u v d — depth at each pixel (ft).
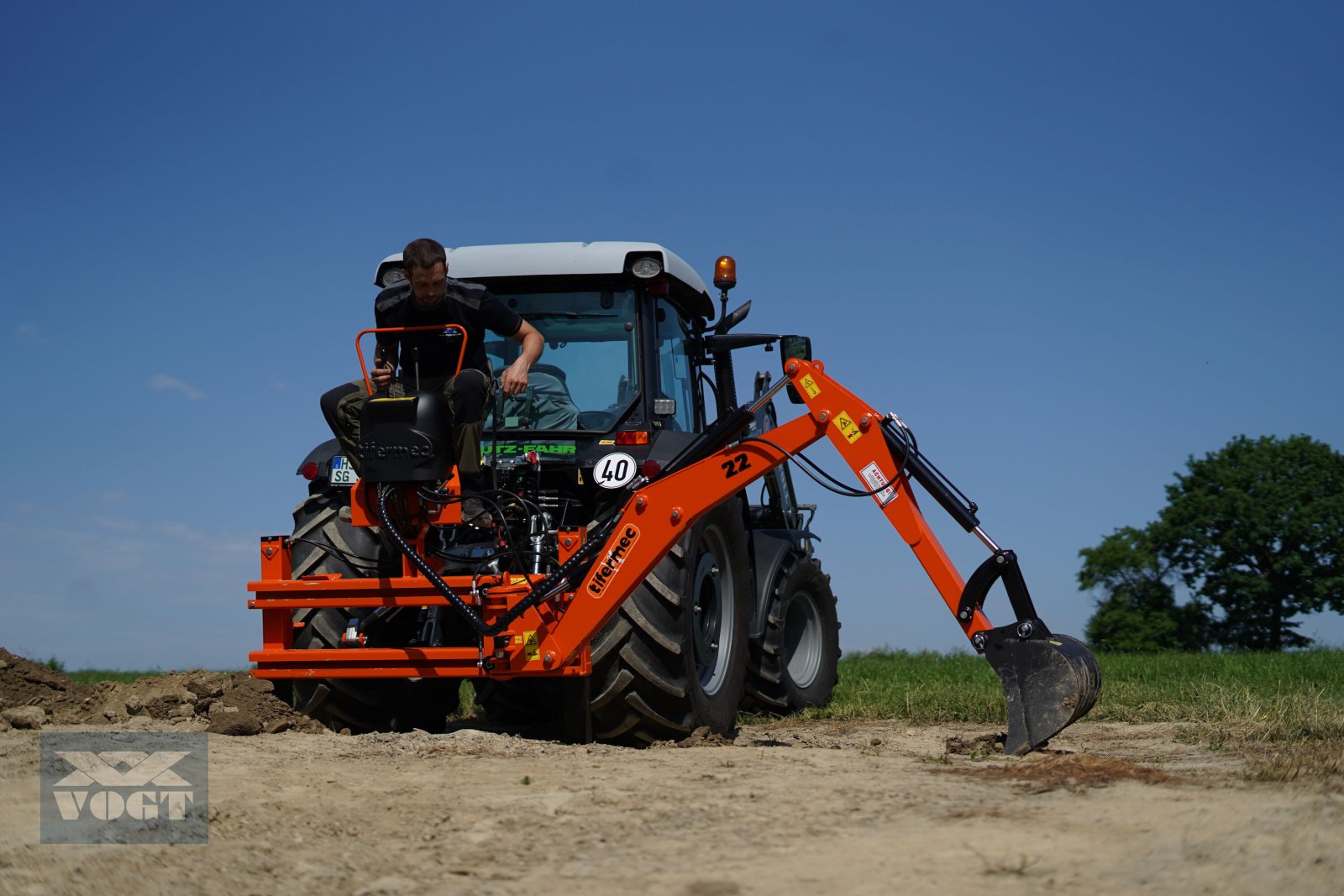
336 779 13.57
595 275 20.81
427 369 18.58
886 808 11.51
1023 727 15.79
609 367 20.79
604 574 17.67
